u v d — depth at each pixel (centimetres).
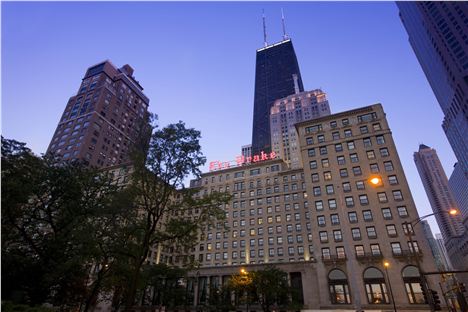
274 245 8038
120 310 5759
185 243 2677
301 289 5844
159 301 6381
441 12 15138
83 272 3509
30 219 3291
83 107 11569
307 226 7988
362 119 6825
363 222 5603
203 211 2666
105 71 12769
